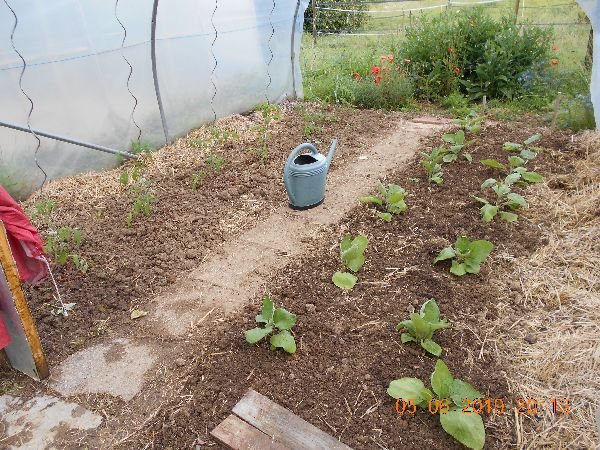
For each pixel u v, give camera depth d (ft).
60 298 9.41
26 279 8.29
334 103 20.89
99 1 13.93
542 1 32.35
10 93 12.96
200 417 7.08
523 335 8.17
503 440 6.54
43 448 6.82
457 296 9.04
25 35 12.79
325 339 8.23
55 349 8.50
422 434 6.63
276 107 19.85
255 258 10.69
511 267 9.78
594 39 14.83
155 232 11.74
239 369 7.79
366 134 17.15
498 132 16.25
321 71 24.35
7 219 7.47
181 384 7.67
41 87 13.55
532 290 9.12
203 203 12.95
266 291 9.58
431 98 21.38
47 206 12.73
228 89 18.78
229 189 13.52
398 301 8.99
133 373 7.96
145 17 15.15
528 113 18.56
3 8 12.12
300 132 17.44
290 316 8.22
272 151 15.87
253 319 8.82
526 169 13.41
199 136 17.37
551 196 12.15
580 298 8.87
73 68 14.06
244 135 17.24
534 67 20.24
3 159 13.33
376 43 29.91
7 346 7.91
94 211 12.79
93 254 10.94
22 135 13.52
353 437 6.61
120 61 15.08
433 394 7.02
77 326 9.00
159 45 15.90
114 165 15.71
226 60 18.24
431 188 13.00
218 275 10.21
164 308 9.36
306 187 12.10
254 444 6.53
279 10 19.31
